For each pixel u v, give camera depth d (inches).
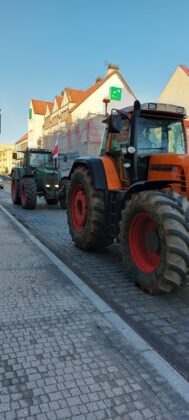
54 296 168.2
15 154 609.9
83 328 137.0
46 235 313.4
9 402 95.7
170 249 150.4
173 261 150.5
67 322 141.7
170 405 96.0
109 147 236.7
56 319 144.2
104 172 225.8
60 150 1280.8
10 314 148.0
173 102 1074.1
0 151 3754.9
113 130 208.4
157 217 157.6
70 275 199.5
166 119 213.6
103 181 223.5
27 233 320.5
